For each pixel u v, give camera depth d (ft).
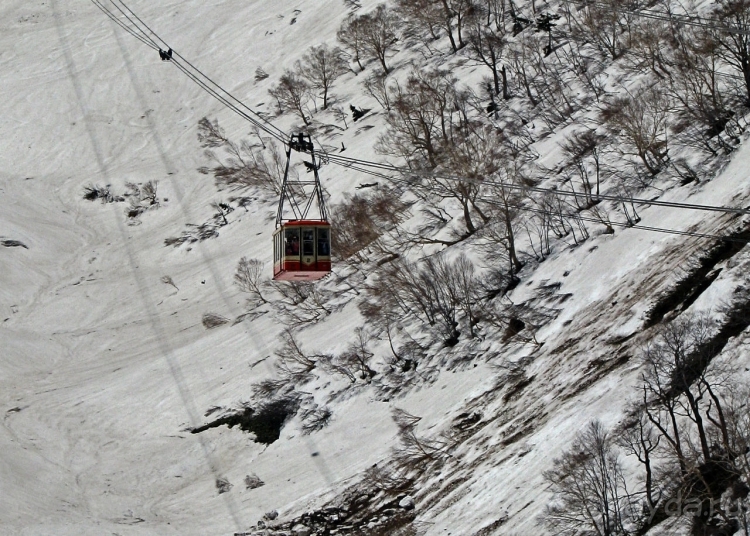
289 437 258.37
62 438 281.33
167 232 415.44
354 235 321.93
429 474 216.54
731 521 148.25
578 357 219.20
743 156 244.83
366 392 258.57
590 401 199.72
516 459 198.90
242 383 286.66
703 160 256.93
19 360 333.21
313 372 275.59
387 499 216.54
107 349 338.75
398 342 268.62
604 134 302.45
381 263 308.19
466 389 237.86
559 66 370.32
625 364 204.13
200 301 354.95
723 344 182.50
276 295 332.39
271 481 241.55
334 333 289.33
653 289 219.41
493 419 220.23
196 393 290.76
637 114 286.25
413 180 342.64
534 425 206.90
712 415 165.07
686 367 176.86
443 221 310.86
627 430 173.06
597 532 155.94
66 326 360.69
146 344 334.65
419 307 274.16
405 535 197.98
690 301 208.03
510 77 384.68
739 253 209.05
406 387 253.03
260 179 416.46
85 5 649.61
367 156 392.27
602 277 240.73
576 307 237.86
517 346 240.53
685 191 250.98
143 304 364.79
